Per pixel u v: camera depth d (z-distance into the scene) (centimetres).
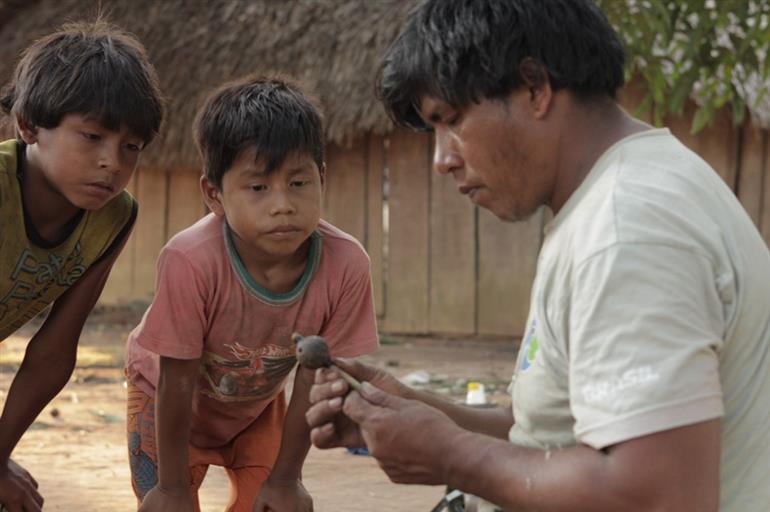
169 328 339
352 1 1212
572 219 226
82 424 656
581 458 211
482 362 995
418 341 1149
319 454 569
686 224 213
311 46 1191
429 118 238
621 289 209
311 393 247
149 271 1270
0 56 1278
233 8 1248
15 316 369
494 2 226
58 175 332
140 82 338
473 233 1155
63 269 360
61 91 325
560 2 228
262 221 325
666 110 1071
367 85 1148
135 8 1273
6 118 361
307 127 331
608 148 232
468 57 225
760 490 225
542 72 226
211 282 339
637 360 205
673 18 698
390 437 230
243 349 352
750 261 222
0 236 341
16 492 378
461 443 226
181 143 1215
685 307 207
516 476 217
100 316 1259
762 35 696
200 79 1218
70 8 1306
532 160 231
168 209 1262
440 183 1165
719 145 1077
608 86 233
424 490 489
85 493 487
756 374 225
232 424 379
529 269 1141
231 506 395
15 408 378
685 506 203
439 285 1169
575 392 214
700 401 204
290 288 347
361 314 364
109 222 361
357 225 1195
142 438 375
